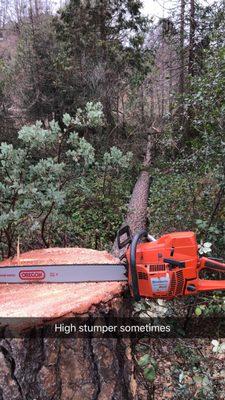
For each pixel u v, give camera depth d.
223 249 4.29
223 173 4.30
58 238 5.48
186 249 2.54
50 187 4.19
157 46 13.43
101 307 2.60
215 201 4.71
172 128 7.75
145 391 3.17
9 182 4.36
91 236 6.10
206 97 4.75
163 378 3.31
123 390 2.71
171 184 7.41
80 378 2.48
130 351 2.99
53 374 2.39
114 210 7.16
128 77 13.22
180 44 11.41
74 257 3.41
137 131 12.55
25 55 13.23
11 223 4.23
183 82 11.53
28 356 2.34
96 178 8.76
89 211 6.86
